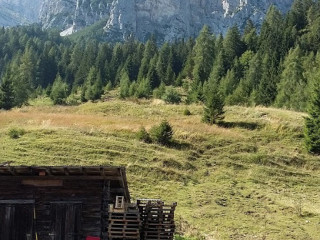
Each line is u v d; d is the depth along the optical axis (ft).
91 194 68.74
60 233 67.72
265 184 150.30
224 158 169.37
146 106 256.32
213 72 402.31
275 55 406.62
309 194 144.15
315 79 266.57
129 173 146.92
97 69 530.27
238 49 483.92
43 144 164.55
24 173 68.59
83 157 156.25
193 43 609.01
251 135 191.01
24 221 68.08
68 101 388.37
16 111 257.75
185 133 185.16
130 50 617.21
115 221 67.15
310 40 451.53
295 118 205.26
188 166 158.61
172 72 452.35
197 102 295.69
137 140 179.11
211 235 106.63
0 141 169.48
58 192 68.85
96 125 195.62
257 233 110.52
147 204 71.56
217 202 132.16
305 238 108.78
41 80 574.56
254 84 367.66
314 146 174.91
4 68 618.44
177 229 107.14
